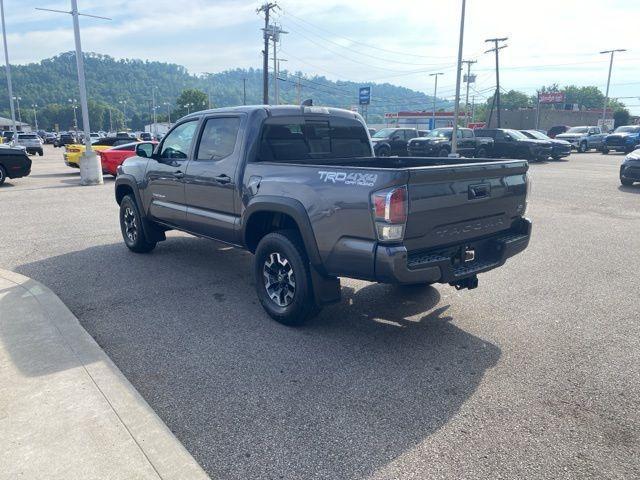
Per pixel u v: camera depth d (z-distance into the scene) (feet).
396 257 12.28
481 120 384.68
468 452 9.59
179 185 19.90
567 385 12.12
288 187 14.67
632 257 24.09
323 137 18.99
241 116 17.24
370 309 17.13
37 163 92.99
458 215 13.80
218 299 17.94
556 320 16.24
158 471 8.71
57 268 21.62
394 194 12.11
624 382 12.26
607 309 17.21
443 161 18.30
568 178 60.13
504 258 15.30
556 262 23.20
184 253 24.41
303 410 10.98
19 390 11.18
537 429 10.34
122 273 20.95
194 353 13.69
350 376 12.50
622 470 9.11
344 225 13.15
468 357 13.60
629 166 50.65
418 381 12.28
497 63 164.14
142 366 12.93
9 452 9.13
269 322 15.90
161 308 17.02
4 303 16.49
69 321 15.06
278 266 15.70
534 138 89.71
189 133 19.72
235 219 17.22
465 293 18.85
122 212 24.57
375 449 9.68
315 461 9.32
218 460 9.33
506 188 15.31
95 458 9.01
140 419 10.18
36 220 32.78
